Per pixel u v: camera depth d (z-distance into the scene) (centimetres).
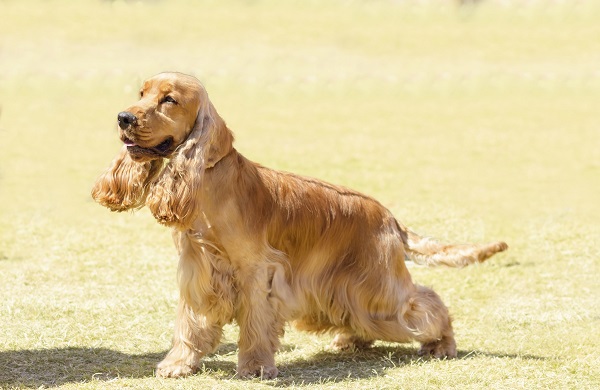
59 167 1838
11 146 2028
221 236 754
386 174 1770
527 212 1510
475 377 772
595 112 2516
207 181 747
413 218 1423
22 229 1360
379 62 3247
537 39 3519
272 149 1988
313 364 830
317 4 3991
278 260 787
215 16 3809
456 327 961
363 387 745
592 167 1870
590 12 3809
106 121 2350
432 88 2898
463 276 1163
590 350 866
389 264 838
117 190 762
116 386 737
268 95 2775
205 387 736
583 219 1461
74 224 1403
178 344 781
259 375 770
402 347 895
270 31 3619
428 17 3844
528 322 970
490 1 3934
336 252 828
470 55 3341
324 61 3250
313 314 848
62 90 2747
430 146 2077
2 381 747
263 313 772
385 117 2470
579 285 1120
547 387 749
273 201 790
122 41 3422
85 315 959
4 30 3478
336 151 1989
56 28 3534
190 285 766
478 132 2258
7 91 2728
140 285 1091
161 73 746
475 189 1672
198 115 739
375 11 3900
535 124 2359
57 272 1139
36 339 868
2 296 1017
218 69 3094
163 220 727
